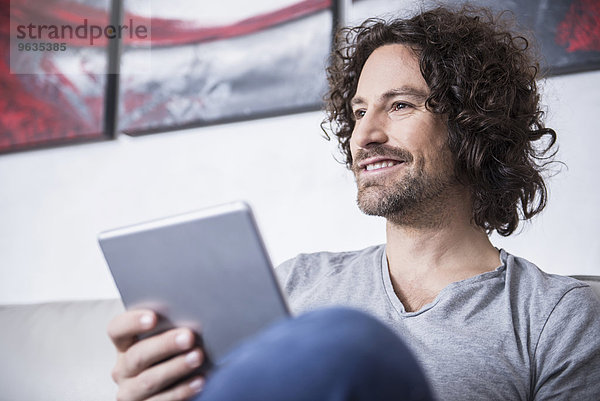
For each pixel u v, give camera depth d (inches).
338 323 15.0
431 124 39.6
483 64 41.8
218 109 66.3
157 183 70.2
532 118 45.2
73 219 74.5
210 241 22.5
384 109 40.6
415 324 35.2
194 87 67.9
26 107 77.5
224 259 22.5
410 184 38.3
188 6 69.2
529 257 51.8
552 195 51.3
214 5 67.8
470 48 41.8
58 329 49.8
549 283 35.9
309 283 42.6
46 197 76.5
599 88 50.9
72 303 52.6
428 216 38.5
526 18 52.7
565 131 51.6
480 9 51.5
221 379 14.3
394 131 39.4
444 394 31.8
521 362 32.6
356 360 14.1
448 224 38.8
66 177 75.6
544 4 52.4
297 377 13.8
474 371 32.3
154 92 70.1
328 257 44.9
